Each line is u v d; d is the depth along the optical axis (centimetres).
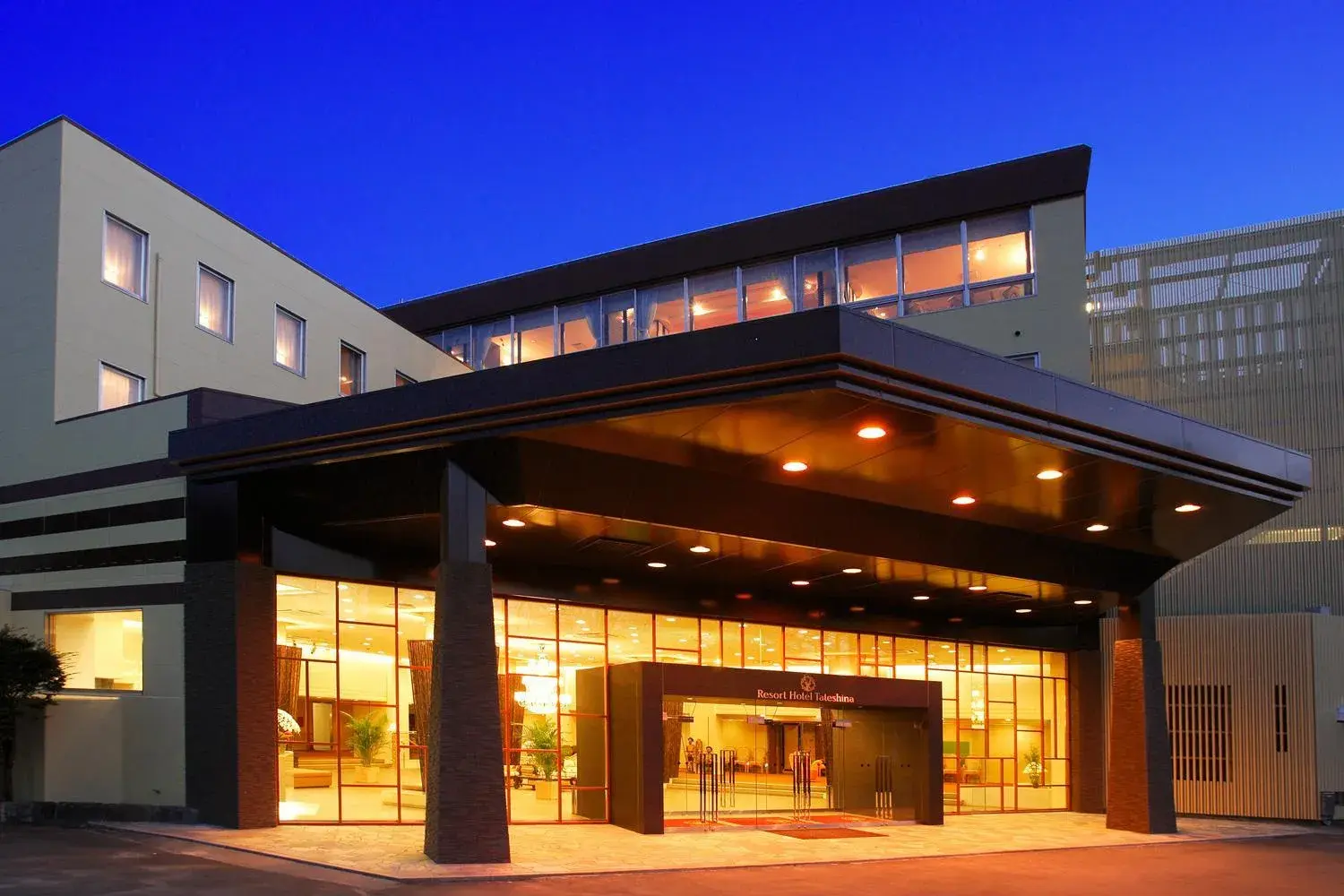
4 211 2525
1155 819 2859
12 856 1703
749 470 2000
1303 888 1945
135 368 2581
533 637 2538
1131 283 4388
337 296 3350
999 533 2481
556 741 2534
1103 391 1903
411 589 2394
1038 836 2697
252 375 2945
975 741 3312
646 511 2025
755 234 3641
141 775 2136
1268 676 3366
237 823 2038
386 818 2283
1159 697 2939
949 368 1669
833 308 1546
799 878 1883
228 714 2075
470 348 4253
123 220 2597
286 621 2208
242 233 2959
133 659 2225
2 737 2116
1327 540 4022
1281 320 4194
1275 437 4128
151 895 1416
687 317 3784
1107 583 2802
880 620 3148
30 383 2427
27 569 2361
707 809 2780
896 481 2086
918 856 2236
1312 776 3266
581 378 1714
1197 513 2403
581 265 3984
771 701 2645
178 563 2177
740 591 2880
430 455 1916
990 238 3369
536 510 1958
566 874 1762
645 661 2467
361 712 2286
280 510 2181
